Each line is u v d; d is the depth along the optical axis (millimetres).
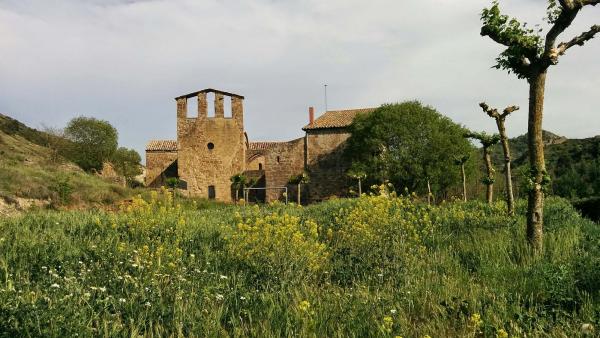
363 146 41844
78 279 6371
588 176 43375
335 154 48094
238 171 51750
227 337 4863
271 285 6855
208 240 10203
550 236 9383
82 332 4457
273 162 49719
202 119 52000
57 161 47688
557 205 15273
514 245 8914
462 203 18594
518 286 6500
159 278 6703
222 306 5543
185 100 52281
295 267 7492
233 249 8500
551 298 5750
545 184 8812
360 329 4930
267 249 7875
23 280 6090
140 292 5711
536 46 9078
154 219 10734
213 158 51781
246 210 19359
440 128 40562
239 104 52344
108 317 4965
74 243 8914
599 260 6930
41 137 66625
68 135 57656
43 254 7789
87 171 56188
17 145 50094
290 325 5004
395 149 40531
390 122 40469
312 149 48750
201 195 51344
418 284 6742
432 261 8156
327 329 5059
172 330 4871
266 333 4820
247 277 7188
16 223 11086
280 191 49250
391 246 9023
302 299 6102
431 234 10742
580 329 4789
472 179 40125
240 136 52031
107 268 7027
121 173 60969
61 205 27578
